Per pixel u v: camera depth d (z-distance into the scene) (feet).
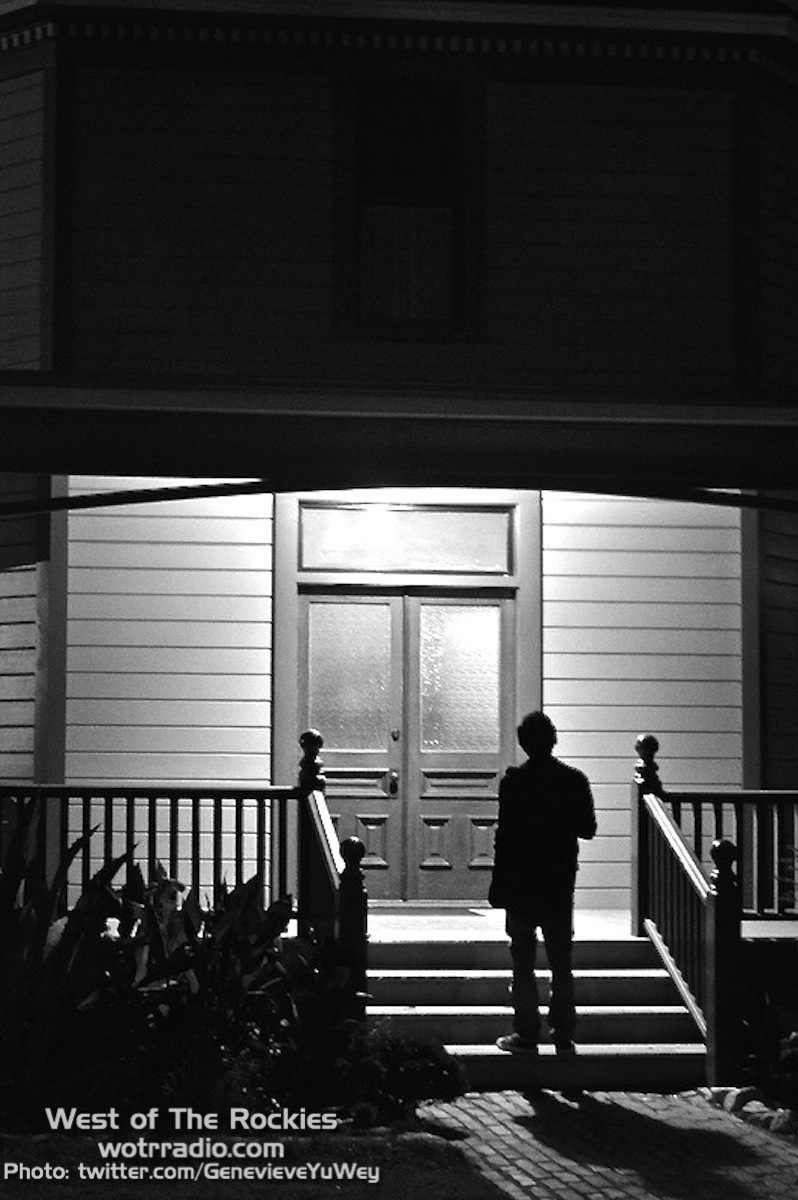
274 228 42.24
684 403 38.81
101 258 41.88
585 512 42.63
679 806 36.86
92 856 40.78
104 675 41.16
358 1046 30.53
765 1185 25.59
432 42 42.70
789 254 44.70
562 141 43.04
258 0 41.04
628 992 35.09
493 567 42.42
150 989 30.73
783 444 39.40
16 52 42.80
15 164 42.65
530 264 42.73
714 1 42.32
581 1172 26.23
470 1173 26.02
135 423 38.34
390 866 41.86
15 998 28.78
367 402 38.34
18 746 41.32
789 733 43.19
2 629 41.83
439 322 42.65
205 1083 28.53
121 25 42.19
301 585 41.93
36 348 41.91
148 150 42.19
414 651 42.32
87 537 41.39
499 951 36.09
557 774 32.60
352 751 41.96
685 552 42.75
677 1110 30.68
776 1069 32.30
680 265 43.16
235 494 38.83
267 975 31.50
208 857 41.06
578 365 42.65
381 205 43.01
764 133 44.24
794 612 43.86
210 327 41.93
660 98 43.42
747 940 34.78
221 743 41.29
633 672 42.37
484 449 38.99
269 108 42.45
